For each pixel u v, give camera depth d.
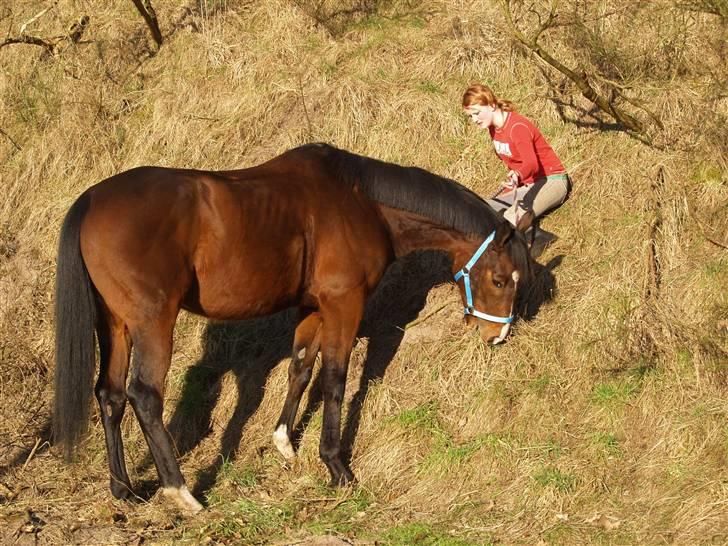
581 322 7.43
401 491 6.71
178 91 10.36
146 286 5.90
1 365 8.27
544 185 7.79
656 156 8.53
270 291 6.46
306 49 10.55
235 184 6.28
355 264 6.68
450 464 6.71
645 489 6.31
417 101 9.52
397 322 8.03
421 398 7.26
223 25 11.05
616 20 9.98
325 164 6.73
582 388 7.11
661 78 9.34
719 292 7.38
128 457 7.25
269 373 7.80
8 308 8.88
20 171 10.11
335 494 6.67
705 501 6.03
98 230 5.88
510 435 6.87
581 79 8.32
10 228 9.70
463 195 7.07
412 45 10.39
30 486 6.76
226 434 7.55
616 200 8.30
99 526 6.13
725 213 7.97
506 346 7.40
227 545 5.92
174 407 7.83
